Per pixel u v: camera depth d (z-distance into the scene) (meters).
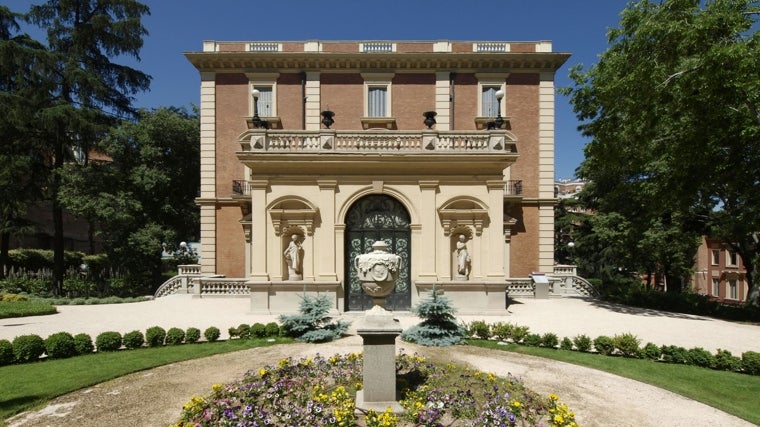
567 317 15.42
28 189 25.47
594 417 6.78
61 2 25.70
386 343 6.37
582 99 19.06
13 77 25.61
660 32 15.00
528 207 24.25
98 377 8.16
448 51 25.23
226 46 25.20
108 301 19.22
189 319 14.48
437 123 24.72
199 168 31.28
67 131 25.75
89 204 23.47
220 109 24.86
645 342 12.01
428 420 5.70
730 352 10.67
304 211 15.19
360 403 6.38
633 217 25.94
